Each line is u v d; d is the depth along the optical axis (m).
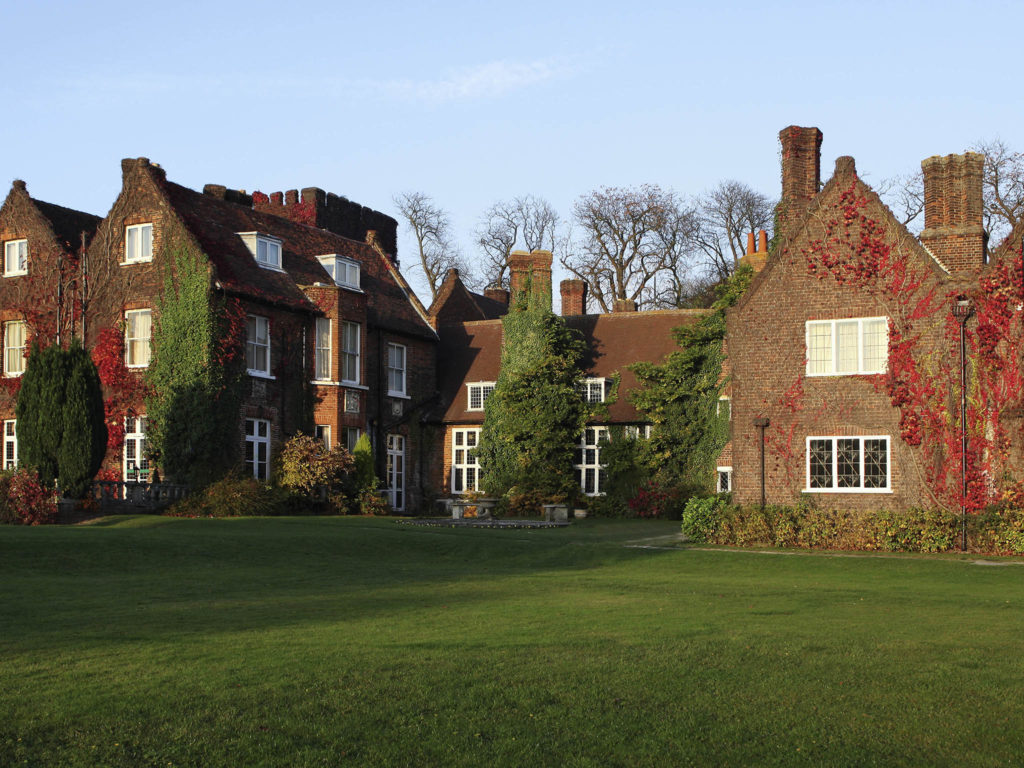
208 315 32.84
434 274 70.00
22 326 36.66
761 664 10.32
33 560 19.12
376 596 16.06
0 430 36.47
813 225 28.66
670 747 7.79
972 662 10.40
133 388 34.09
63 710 8.52
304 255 40.12
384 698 8.95
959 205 28.45
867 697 9.08
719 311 37.53
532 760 7.51
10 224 37.00
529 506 37.72
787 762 7.50
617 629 12.47
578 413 39.69
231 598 15.69
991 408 25.84
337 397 37.03
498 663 10.27
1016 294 25.88
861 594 16.50
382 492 39.41
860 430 27.67
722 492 35.66
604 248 65.81
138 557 20.34
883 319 27.64
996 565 21.09
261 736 7.95
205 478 32.53
